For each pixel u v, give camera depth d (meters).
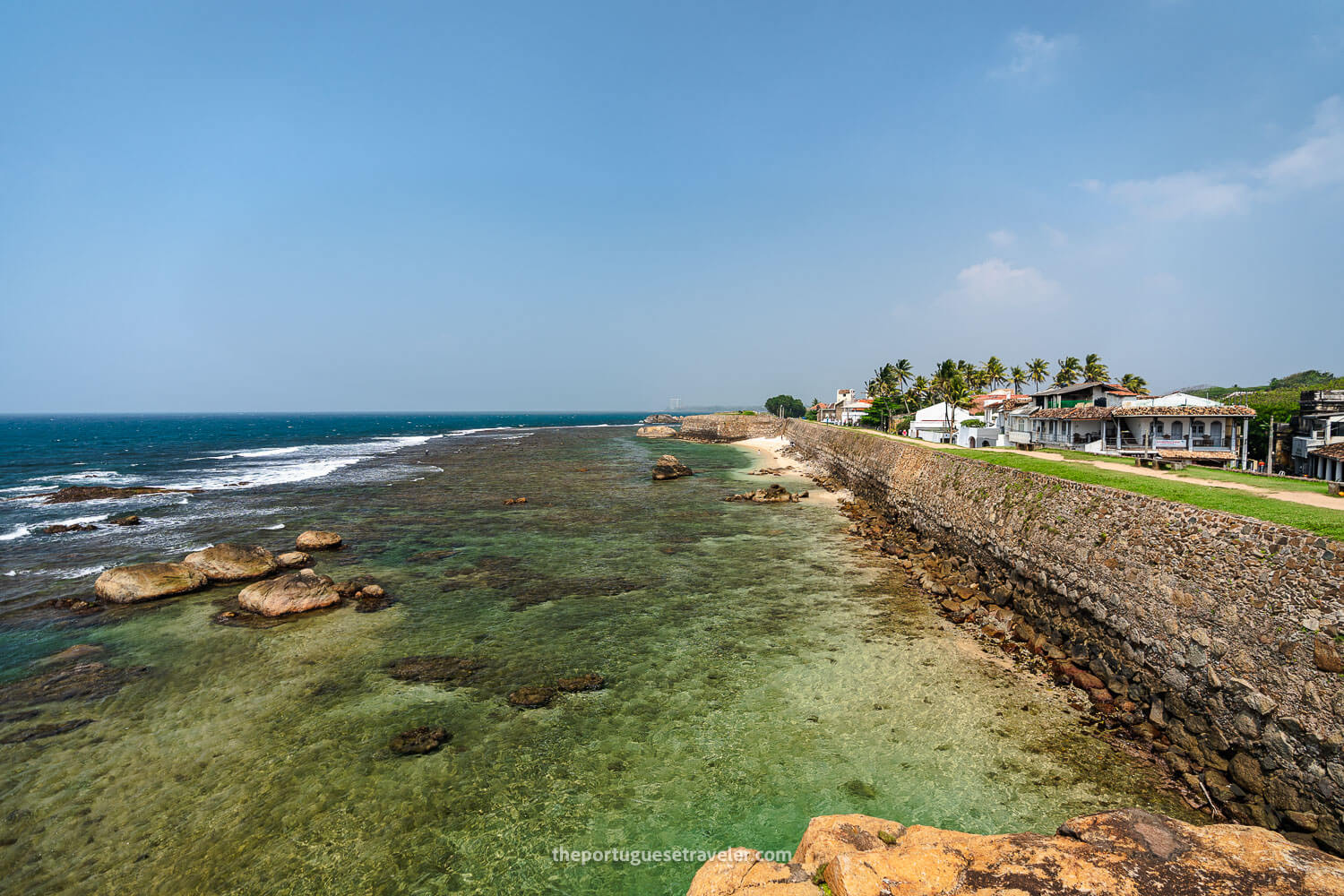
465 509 44.41
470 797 12.91
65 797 12.66
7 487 53.56
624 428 198.75
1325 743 11.07
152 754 14.20
